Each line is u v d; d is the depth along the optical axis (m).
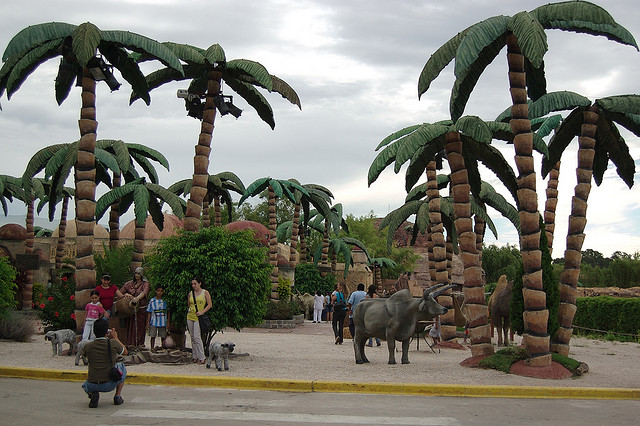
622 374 11.94
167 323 13.28
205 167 15.91
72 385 9.72
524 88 11.58
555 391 9.77
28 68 13.30
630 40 11.12
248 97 17.50
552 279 12.30
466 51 10.53
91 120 13.43
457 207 12.91
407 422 7.48
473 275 12.58
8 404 8.00
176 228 13.51
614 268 58.34
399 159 12.37
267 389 9.81
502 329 17.77
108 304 13.02
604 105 12.35
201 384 9.97
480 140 12.51
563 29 11.77
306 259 51.38
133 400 8.57
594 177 14.99
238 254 13.13
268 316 25.09
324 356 14.27
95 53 12.54
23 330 15.91
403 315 12.53
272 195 29.48
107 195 18.17
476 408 8.52
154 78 17.06
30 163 19.50
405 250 65.19
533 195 11.46
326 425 7.24
